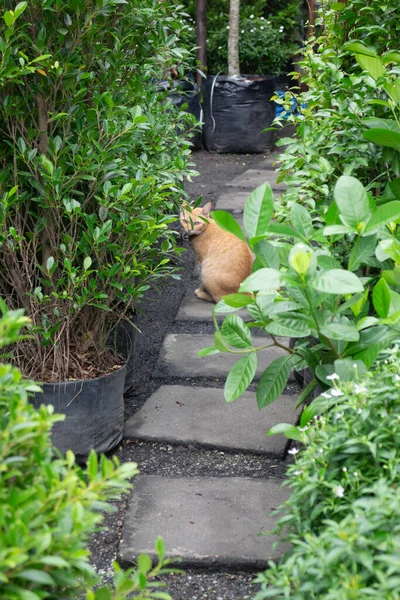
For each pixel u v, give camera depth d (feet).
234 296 8.70
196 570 8.86
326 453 7.06
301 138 12.59
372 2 12.41
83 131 10.43
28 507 4.84
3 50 8.87
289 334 8.60
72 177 10.08
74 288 10.14
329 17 14.10
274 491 10.27
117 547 9.25
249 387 13.50
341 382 7.95
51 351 10.95
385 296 8.48
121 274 10.59
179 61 13.53
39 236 11.12
